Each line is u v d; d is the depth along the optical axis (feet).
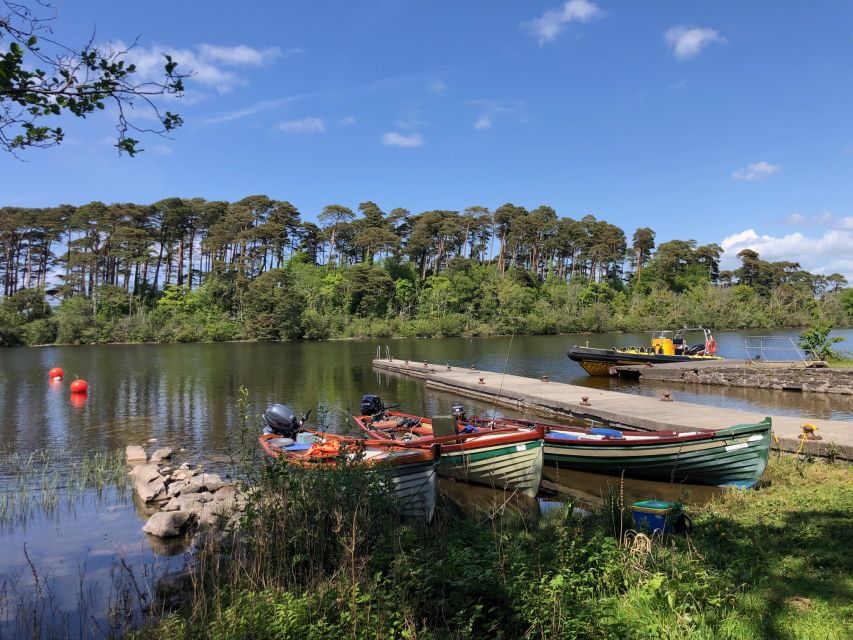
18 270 252.21
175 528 25.11
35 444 44.75
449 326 237.04
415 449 27.20
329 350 161.79
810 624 12.74
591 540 17.28
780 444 34.71
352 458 23.29
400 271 288.71
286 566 16.87
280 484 20.44
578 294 282.97
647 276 340.18
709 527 21.08
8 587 20.17
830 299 271.28
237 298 236.84
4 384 84.48
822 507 23.00
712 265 358.02
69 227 246.06
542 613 12.95
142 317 213.66
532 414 57.41
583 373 99.66
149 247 249.14
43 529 26.25
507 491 30.58
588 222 342.03
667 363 85.87
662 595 13.78
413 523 22.61
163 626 14.92
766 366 77.00
